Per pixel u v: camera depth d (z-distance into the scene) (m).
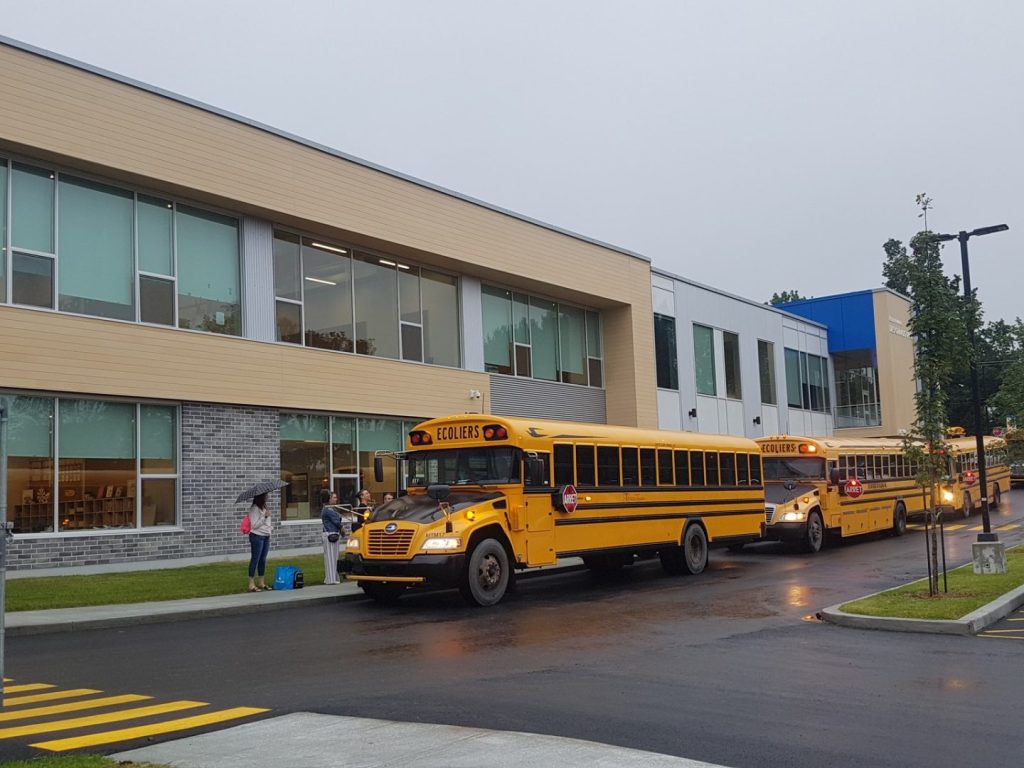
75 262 19.12
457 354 28.47
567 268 31.36
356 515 18.70
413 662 10.31
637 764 6.11
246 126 21.92
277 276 23.28
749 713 7.70
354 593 16.94
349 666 10.15
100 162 19.06
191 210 21.44
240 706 8.23
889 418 48.53
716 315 39.91
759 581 18.55
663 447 19.95
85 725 7.60
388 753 6.45
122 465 19.50
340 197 23.98
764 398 43.41
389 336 26.22
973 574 16.86
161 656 11.05
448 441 16.83
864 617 12.52
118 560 19.11
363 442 25.02
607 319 34.81
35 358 17.98
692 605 15.10
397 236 25.45
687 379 37.34
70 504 18.56
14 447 17.84
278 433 22.69
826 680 9.04
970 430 55.59
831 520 25.52
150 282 20.41
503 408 29.56
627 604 15.42
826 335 50.34
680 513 20.11
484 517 15.62
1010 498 45.34
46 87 18.34
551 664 10.04
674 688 8.70
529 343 31.44
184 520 20.44
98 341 19.00
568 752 6.41
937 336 15.16
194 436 20.78
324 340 24.28
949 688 8.64
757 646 11.06
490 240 28.47
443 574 14.91
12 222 18.20
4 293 17.95
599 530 17.84
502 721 7.47
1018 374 28.28
